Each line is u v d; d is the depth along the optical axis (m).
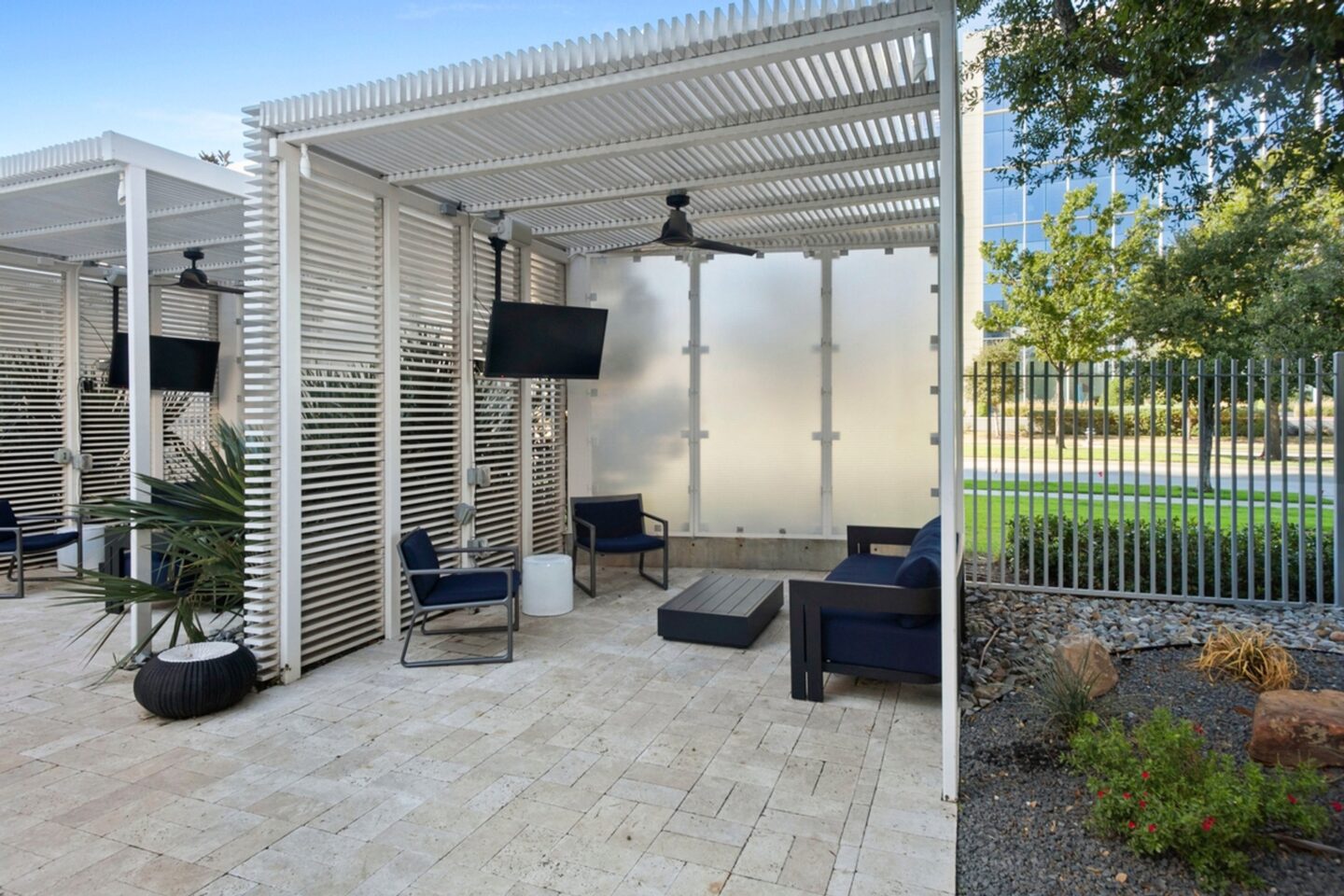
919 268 7.21
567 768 3.33
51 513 7.54
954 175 3.06
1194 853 2.45
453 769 3.33
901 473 7.29
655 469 7.68
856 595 3.98
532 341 6.09
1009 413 19.39
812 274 7.38
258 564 4.42
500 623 5.59
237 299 9.62
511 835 2.80
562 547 7.55
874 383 7.32
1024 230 26.39
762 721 3.85
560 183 5.33
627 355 7.67
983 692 4.09
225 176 5.59
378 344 5.07
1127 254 13.72
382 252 5.07
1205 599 5.66
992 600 5.86
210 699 3.86
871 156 4.75
